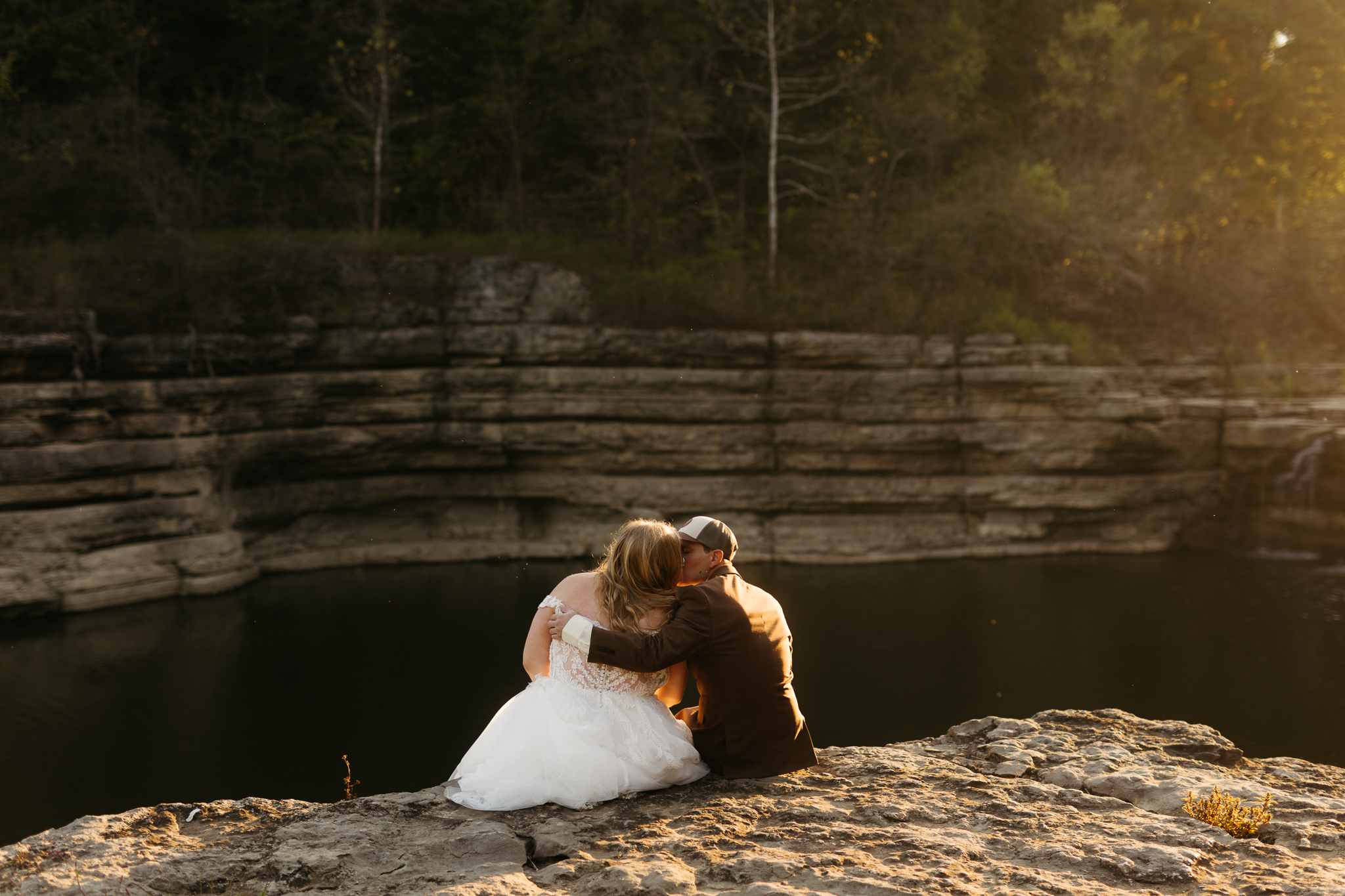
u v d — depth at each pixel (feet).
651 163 80.53
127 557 51.06
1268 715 34.42
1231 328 76.18
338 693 37.96
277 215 79.77
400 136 90.74
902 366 63.31
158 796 29.12
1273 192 89.71
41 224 71.10
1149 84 86.38
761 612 11.60
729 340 62.44
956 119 87.15
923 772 12.09
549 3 85.40
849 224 80.69
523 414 61.46
